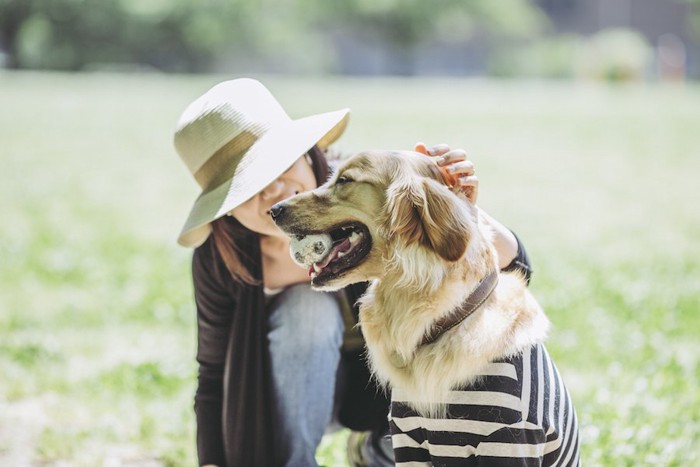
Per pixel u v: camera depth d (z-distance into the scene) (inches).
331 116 133.0
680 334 225.5
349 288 138.9
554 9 2158.0
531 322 112.0
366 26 1914.4
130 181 511.8
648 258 321.1
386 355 114.0
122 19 1596.9
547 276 290.0
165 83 1202.0
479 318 108.8
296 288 139.8
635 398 179.6
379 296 113.7
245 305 136.2
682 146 634.2
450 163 118.0
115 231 378.3
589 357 208.2
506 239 122.0
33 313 257.6
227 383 137.9
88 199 454.6
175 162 579.5
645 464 150.3
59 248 341.7
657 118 801.6
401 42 1940.2
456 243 104.7
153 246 349.7
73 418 181.6
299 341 135.9
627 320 237.9
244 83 135.6
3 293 279.7
